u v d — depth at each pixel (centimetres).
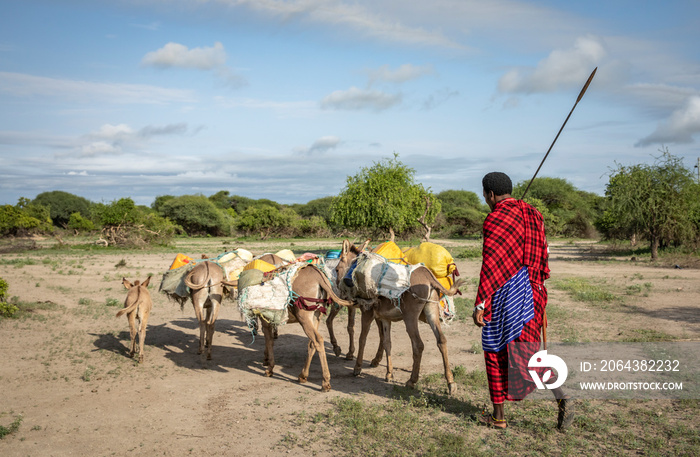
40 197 8594
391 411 562
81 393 639
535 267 484
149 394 637
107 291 1552
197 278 811
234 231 7438
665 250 2791
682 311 1116
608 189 2697
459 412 553
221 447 476
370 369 755
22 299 1343
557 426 497
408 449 460
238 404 598
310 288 660
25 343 886
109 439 498
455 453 439
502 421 500
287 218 6800
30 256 3048
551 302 1270
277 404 597
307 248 4031
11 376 703
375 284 628
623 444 457
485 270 479
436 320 621
